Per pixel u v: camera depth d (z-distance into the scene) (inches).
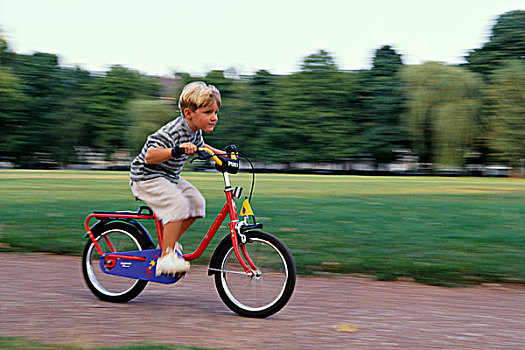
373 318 145.9
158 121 2274.9
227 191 152.1
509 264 210.7
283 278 144.6
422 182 960.3
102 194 517.0
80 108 2556.6
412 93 1893.5
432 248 239.3
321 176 1382.9
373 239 259.9
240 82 2598.4
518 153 1886.1
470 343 126.6
